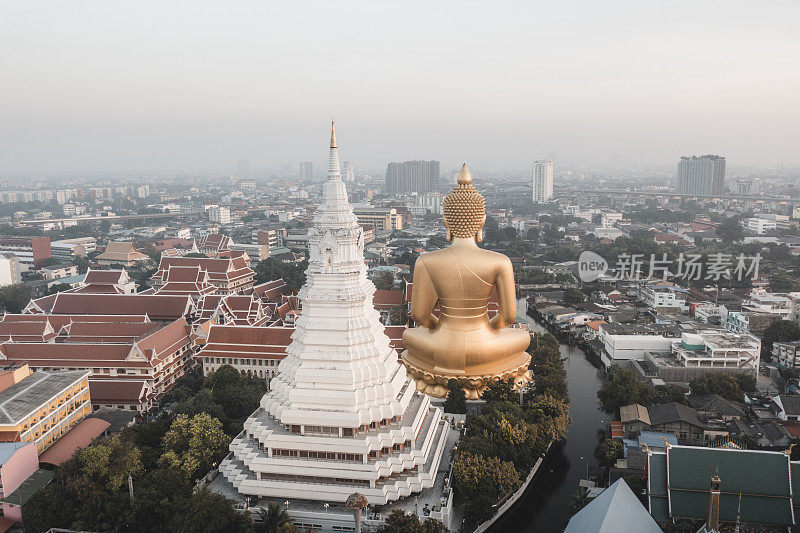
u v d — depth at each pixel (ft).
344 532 234.38
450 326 329.72
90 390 352.28
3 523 242.78
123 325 419.95
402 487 245.04
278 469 245.45
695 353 417.28
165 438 275.59
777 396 356.38
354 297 247.29
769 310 526.57
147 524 233.76
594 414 385.91
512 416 290.56
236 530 226.17
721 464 234.58
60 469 257.34
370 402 247.91
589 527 210.38
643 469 271.28
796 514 223.92
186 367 419.95
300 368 249.14
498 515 260.42
